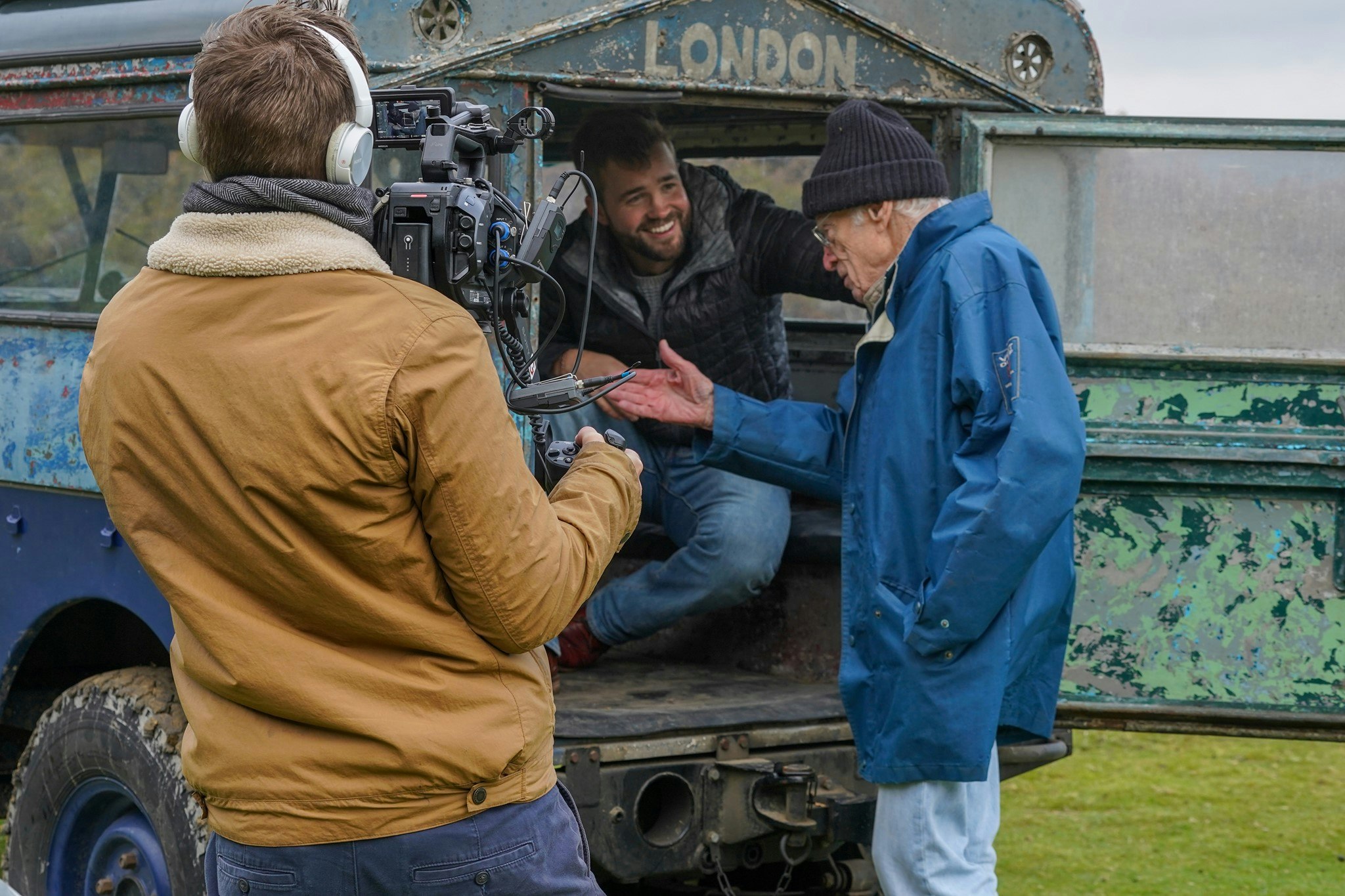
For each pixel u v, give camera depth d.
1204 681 3.24
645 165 3.59
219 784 1.78
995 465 2.55
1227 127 3.23
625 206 3.62
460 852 1.77
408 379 1.66
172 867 2.85
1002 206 3.31
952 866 2.71
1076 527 3.24
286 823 1.74
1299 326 3.28
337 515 1.67
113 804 3.19
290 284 1.70
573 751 2.88
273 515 1.68
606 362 3.71
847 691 2.82
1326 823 5.04
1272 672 3.24
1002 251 2.70
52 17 3.23
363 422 1.64
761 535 3.58
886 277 2.90
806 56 3.21
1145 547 3.24
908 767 2.65
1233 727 3.29
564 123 4.07
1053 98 3.42
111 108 3.04
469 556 1.71
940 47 3.32
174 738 2.92
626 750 2.95
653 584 3.70
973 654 2.61
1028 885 4.35
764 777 2.99
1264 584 3.23
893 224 2.91
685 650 3.98
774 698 3.38
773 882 3.56
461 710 1.77
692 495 3.70
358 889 1.75
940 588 2.54
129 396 1.73
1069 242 3.31
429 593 1.75
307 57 1.74
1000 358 2.59
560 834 1.90
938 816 2.70
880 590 2.73
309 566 1.69
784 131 4.24
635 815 2.94
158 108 2.94
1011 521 2.49
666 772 2.98
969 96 3.37
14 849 3.31
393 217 1.82
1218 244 3.28
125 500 1.76
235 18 1.79
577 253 3.78
